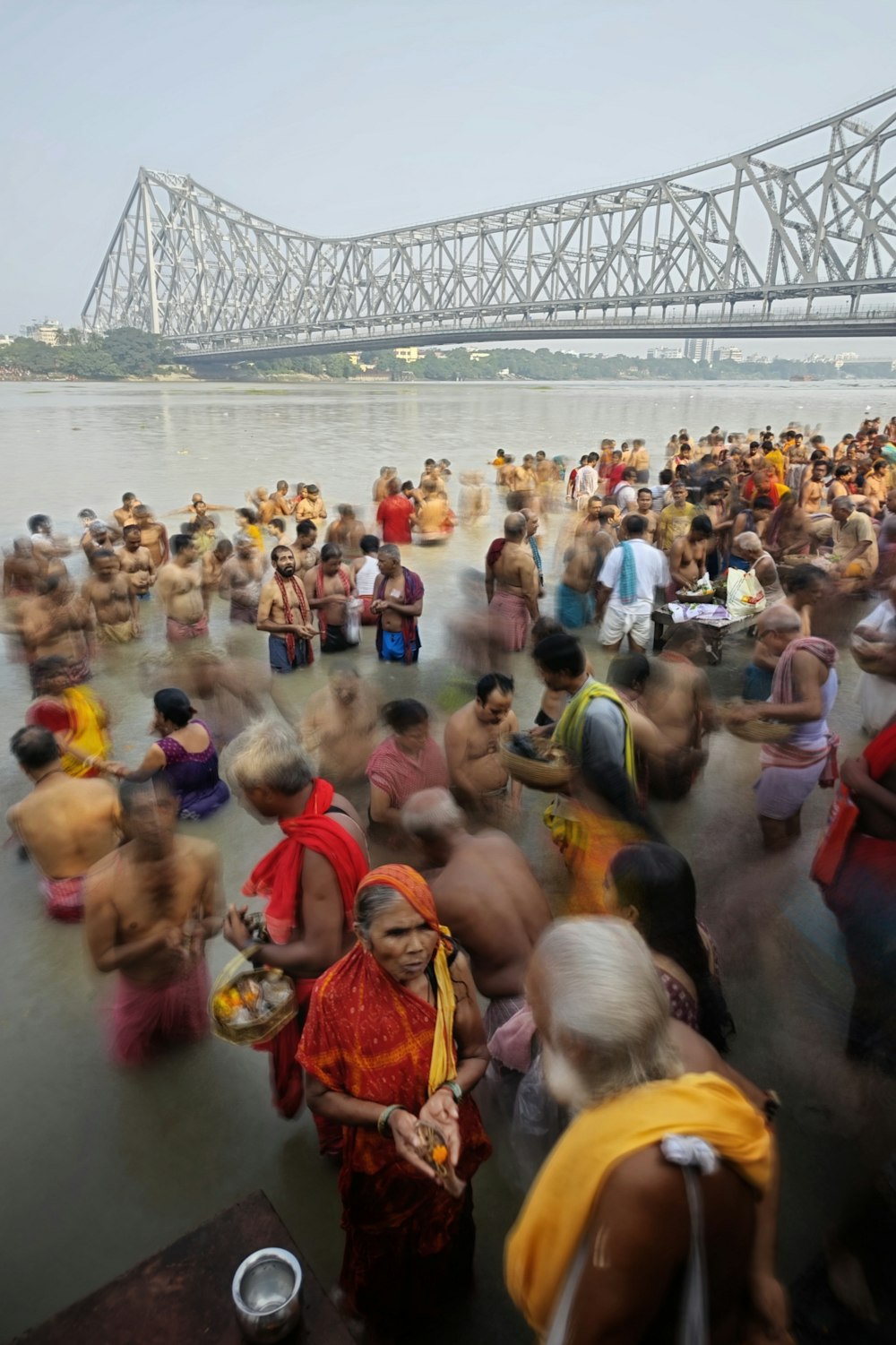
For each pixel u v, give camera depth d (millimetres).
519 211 104750
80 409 58406
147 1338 1769
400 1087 2188
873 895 3137
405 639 8008
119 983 3355
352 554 11516
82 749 5270
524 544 8031
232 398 80812
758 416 54031
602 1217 1428
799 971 3623
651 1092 1524
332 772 5219
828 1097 3039
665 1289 1436
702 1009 2424
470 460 27672
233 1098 3252
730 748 6133
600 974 1593
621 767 3875
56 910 4258
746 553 8102
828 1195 2732
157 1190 2879
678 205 91625
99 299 181000
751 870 4383
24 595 8516
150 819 3062
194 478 22797
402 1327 2426
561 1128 2520
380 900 2094
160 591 8359
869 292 76625
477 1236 2723
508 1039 2762
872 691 5504
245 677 6801
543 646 4043
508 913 2924
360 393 98250
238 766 2770
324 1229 2744
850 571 9188
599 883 3820
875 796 3070
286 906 2811
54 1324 1797
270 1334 1733
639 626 7844
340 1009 2184
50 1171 2951
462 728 4746
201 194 154250
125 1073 3361
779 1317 1662
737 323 85688
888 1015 3070
